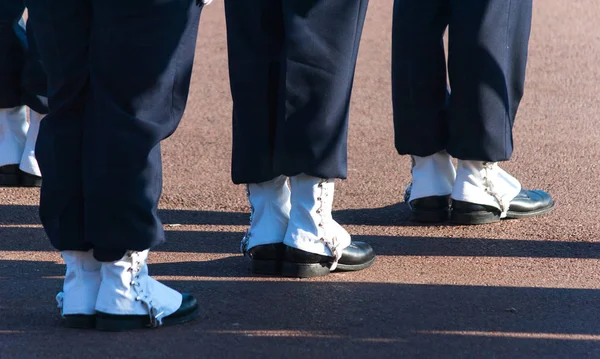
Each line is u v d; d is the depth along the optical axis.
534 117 21.47
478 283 11.70
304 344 9.68
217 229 14.12
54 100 9.34
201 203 15.47
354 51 11.14
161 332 9.96
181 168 17.62
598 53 28.86
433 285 11.62
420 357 9.37
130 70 9.06
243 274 12.05
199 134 20.33
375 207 15.27
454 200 14.20
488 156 13.66
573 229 13.92
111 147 9.18
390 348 9.59
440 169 14.32
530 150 18.64
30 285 11.58
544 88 24.44
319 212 11.59
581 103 22.86
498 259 12.66
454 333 10.02
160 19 9.01
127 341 9.69
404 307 10.80
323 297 11.14
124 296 9.84
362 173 17.27
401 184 16.59
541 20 34.25
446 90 13.91
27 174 16.44
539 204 14.59
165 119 9.41
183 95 9.63
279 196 11.88
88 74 9.23
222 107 22.95
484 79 13.31
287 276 11.90
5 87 16.00
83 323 10.00
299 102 10.97
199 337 9.84
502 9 13.20
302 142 11.06
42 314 10.55
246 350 9.51
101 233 9.40
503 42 13.33
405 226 14.25
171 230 14.02
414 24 13.40
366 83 25.39
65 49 9.12
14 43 15.85
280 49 11.20
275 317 10.47
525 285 11.62
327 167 11.22
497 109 13.49
